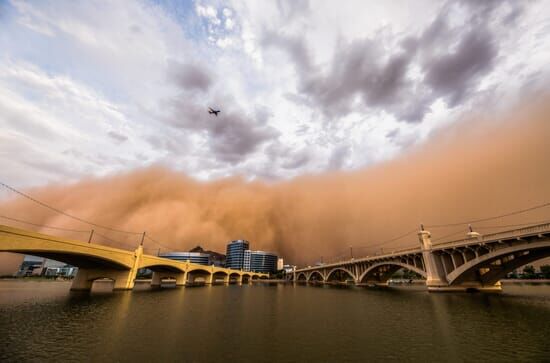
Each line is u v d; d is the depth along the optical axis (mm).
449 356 16562
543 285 96812
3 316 30234
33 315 31141
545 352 16797
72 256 53938
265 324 27328
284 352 17625
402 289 89625
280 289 96250
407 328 24906
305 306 42875
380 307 40281
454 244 57656
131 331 23578
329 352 17594
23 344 19047
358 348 18469
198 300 51406
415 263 72500
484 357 16234
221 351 17812
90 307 38531
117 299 50000
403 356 16672
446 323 26766
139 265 73875
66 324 26281
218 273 161500
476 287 61375
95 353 17188
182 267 105250
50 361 15594
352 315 33094
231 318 30938
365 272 108938
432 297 52938
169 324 26922
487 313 31859
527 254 49375
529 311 32312
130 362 15641
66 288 84562
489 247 50531
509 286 90438
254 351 17844
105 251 58156
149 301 47906
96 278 70312
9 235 37375
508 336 21016
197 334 22625
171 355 16922
